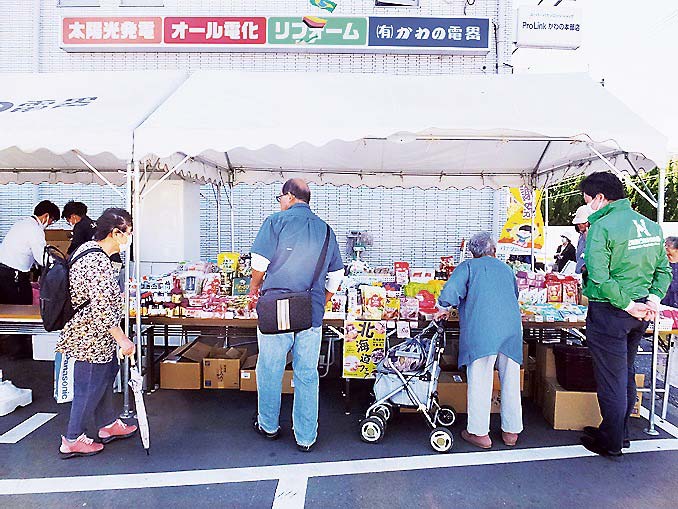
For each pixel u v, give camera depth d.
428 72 8.29
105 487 3.21
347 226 8.91
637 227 3.43
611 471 3.48
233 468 3.48
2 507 2.98
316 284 3.62
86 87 5.02
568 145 6.06
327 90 4.71
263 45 8.04
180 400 4.73
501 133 4.64
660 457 3.68
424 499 3.12
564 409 4.15
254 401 4.73
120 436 3.90
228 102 4.37
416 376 3.89
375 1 8.27
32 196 8.73
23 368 5.61
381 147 6.44
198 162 6.76
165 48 8.10
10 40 8.50
